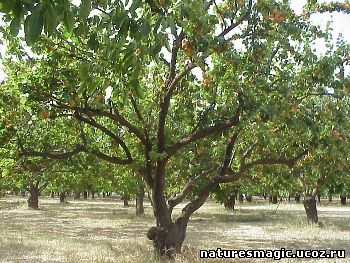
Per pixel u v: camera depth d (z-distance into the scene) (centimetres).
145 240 1656
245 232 1956
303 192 2119
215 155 1351
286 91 1027
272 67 1112
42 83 1065
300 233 1872
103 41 551
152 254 1207
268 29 1031
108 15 443
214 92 1211
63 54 1005
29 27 287
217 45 812
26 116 1132
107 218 2722
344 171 1301
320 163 1288
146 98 1291
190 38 785
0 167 1245
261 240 1677
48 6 289
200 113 1269
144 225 2298
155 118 1288
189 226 2245
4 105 1110
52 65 1050
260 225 2283
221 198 1823
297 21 1050
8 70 1139
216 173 1273
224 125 1122
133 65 455
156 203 1206
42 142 1218
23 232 1850
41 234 1798
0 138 1095
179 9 554
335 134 1103
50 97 1073
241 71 1040
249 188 2312
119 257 1187
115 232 1964
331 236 1775
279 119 1030
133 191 2741
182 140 1157
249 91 1010
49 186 3678
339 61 1124
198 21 744
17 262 1157
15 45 1070
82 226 2208
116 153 1366
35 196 3588
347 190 1603
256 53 1032
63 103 1095
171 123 1316
